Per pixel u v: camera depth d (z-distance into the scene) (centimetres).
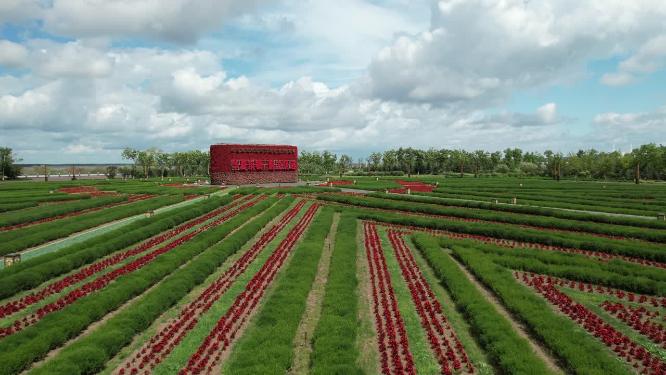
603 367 1756
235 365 1775
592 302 2683
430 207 6106
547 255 3500
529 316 2280
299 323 2316
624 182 13075
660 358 1977
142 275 2889
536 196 7675
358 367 1780
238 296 2688
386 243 4297
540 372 1683
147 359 1911
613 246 3778
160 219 5053
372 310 2545
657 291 2778
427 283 3019
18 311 2445
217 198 7244
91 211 6278
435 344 2094
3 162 15112
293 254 3841
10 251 3709
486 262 3341
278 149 11856
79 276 3027
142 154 17412
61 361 1728
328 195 7950
